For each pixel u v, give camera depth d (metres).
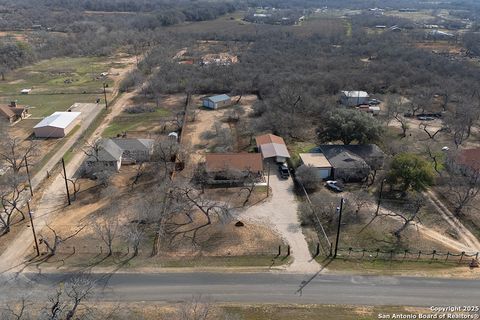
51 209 59.72
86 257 49.22
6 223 54.47
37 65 160.25
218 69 131.00
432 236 54.50
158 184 66.75
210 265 48.06
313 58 145.50
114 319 39.59
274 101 100.38
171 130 91.50
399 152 74.12
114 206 60.53
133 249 50.78
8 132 89.69
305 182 65.44
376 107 103.44
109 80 138.00
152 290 43.84
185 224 56.19
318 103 99.69
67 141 85.81
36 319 38.06
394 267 48.00
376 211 59.25
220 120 98.44
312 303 42.16
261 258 49.44
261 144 78.06
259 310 41.12
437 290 44.09
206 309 39.09
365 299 42.75
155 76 131.25
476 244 53.00
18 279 45.09
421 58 141.62
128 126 94.56
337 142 82.06
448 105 107.19
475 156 71.50
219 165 68.31
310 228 55.81
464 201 58.94
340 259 49.38
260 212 59.44
